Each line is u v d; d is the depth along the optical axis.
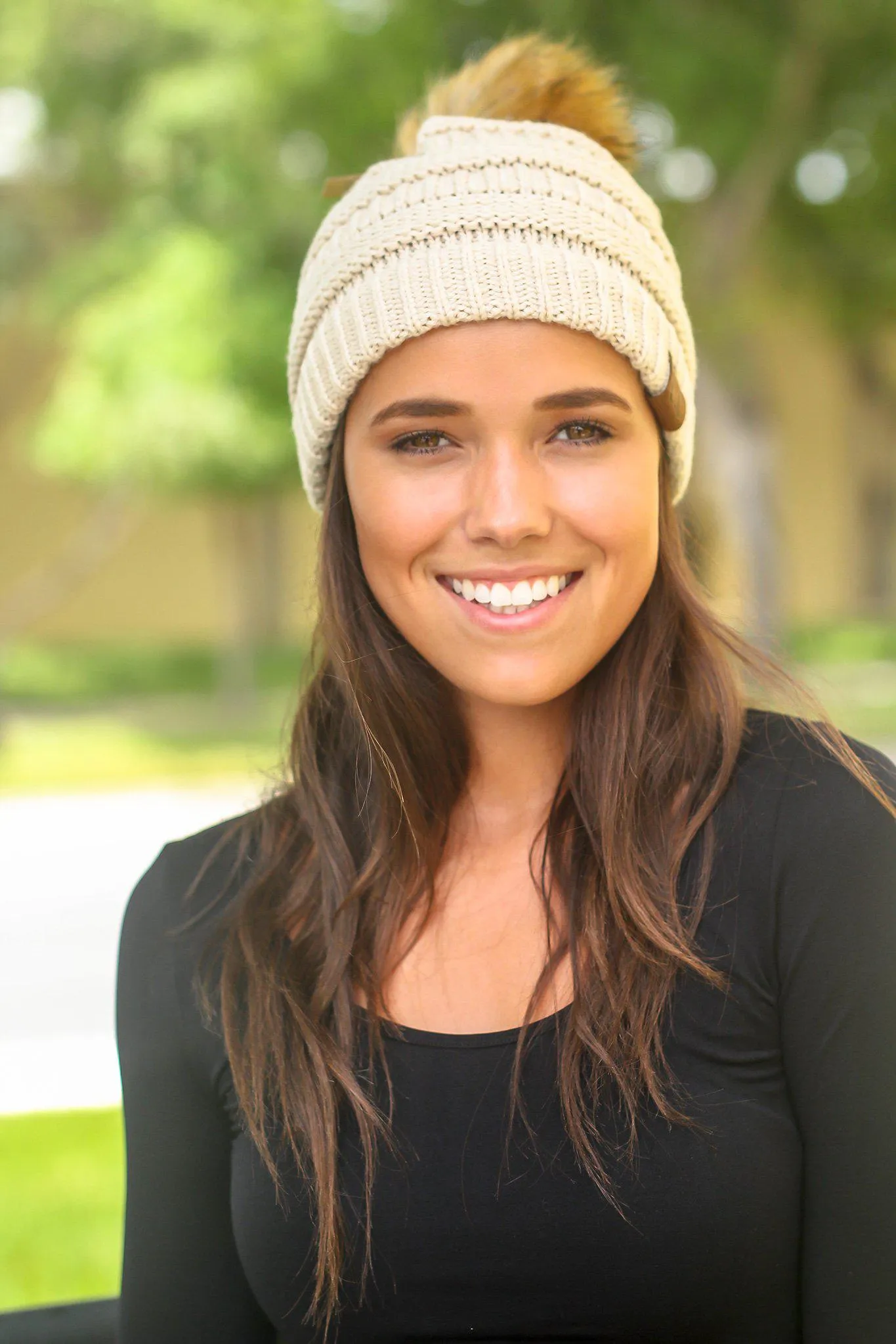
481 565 1.29
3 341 15.49
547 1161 1.26
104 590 18.98
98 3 10.29
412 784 1.43
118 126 10.91
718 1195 1.23
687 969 1.29
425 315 1.25
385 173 1.34
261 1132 1.35
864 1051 1.24
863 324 11.60
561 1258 1.25
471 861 1.44
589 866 1.37
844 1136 1.25
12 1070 3.86
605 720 1.40
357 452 1.34
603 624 1.32
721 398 9.71
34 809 9.05
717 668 1.41
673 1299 1.24
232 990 1.41
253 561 16.53
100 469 10.27
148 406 9.89
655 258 1.35
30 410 16.80
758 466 9.84
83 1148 3.20
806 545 19.27
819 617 19.34
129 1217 1.46
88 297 10.73
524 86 1.46
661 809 1.37
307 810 1.51
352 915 1.41
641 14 8.14
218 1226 1.44
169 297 9.91
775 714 1.43
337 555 1.45
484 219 1.25
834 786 1.32
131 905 1.53
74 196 12.50
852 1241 1.25
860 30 8.46
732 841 1.32
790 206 10.16
